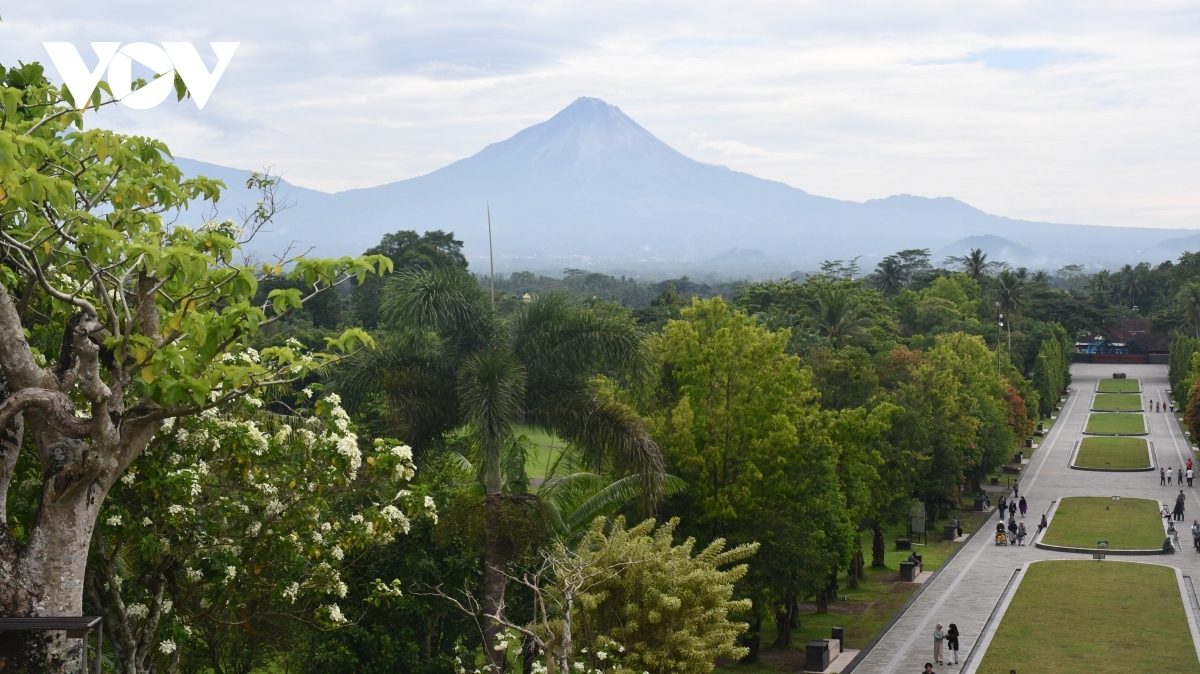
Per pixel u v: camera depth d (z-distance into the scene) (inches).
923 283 7421.3
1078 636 1651.1
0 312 473.7
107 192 530.0
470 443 975.6
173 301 544.7
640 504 1090.7
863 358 2423.7
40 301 627.5
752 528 1369.3
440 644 1042.1
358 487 842.2
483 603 987.9
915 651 1596.9
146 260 478.9
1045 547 2576.3
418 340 970.7
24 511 606.2
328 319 3282.5
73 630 440.5
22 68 546.6
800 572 1385.3
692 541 935.7
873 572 2341.3
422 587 955.3
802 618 1861.5
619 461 979.3
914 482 2534.5
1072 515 3070.9
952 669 1481.3
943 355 3257.9
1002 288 5693.9
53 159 518.9
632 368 997.8
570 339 982.4
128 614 649.0
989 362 3818.9
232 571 657.0
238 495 709.3
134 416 510.0
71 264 586.9
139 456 630.5
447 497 979.3
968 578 2217.0
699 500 1357.0
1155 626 1702.8
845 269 7593.5
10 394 489.7
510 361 940.0
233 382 492.1
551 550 901.8
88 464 470.6
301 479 698.2
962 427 2891.2
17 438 500.7
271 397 801.6
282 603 848.3
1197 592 1989.4
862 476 1900.8
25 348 483.2
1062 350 6097.4
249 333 488.4
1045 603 1909.4
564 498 1037.8
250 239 670.5
